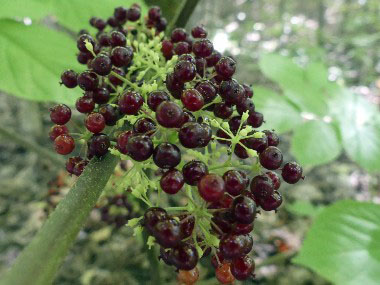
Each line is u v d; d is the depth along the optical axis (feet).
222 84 0.24
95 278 1.02
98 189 0.21
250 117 0.26
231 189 0.21
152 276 0.49
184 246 0.21
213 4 2.59
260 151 0.24
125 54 0.25
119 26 0.35
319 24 3.05
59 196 0.57
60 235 0.19
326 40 2.44
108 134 0.26
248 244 0.21
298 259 0.38
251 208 0.20
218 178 0.20
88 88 0.25
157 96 0.22
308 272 1.07
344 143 0.49
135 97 0.22
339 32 2.86
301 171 0.24
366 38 2.18
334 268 0.37
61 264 0.18
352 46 2.45
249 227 0.21
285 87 0.53
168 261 0.22
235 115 0.27
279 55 0.56
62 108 0.26
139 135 0.21
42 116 1.41
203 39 0.27
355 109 0.51
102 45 0.30
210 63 0.29
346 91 0.53
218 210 0.21
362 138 0.49
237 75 2.11
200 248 0.21
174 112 0.20
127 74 0.28
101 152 0.22
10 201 1.24
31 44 0.40
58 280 1.03
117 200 0.45
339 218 0.40
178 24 0.40
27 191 1.27
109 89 0.28
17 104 1.49
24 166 1.36
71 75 0.27
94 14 0.43
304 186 1.48
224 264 0.23
